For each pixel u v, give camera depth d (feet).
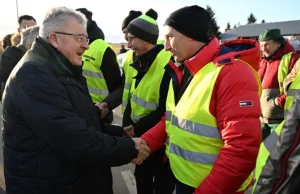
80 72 6.25
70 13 5.82
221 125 5.36
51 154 5.54
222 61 5.43
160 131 7.44
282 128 3.97
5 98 5.62
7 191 5.87
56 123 5.23
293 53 11.86
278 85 12.01
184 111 5.77
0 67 11.19
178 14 5.83
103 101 10.52
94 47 10.87
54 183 5.60
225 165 5.14
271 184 3.95
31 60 5.55
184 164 5.87
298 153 3.72
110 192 6.65
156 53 8.50
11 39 15.03
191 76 6.01
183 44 5.90
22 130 5.52
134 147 6.20
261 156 4.38
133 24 8.36
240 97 5.16
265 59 12.62
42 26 5.85
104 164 5.82
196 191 5.57
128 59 10.29
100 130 6.39
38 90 5.30
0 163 14.07
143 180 9.27
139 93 8.73
